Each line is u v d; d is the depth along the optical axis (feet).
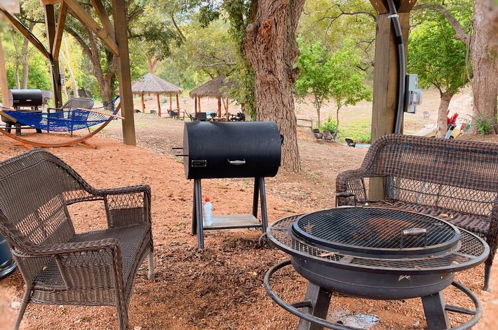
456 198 10.89
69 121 27.12
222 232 12.82
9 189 6.65
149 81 108.06
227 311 8.09
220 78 86.28
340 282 5.76
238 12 38.70
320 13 67.26
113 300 6.39
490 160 10.27
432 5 57.31
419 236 6.19
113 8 27.84
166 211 14.75
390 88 14.02
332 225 6.70
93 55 76.95
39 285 6.54
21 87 105.50
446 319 6.38
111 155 24.70
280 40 28.60
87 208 14.51
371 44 75.25
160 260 10.39
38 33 87.04
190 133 10.65
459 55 59.88
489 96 49.96
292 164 31.27
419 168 11.24
